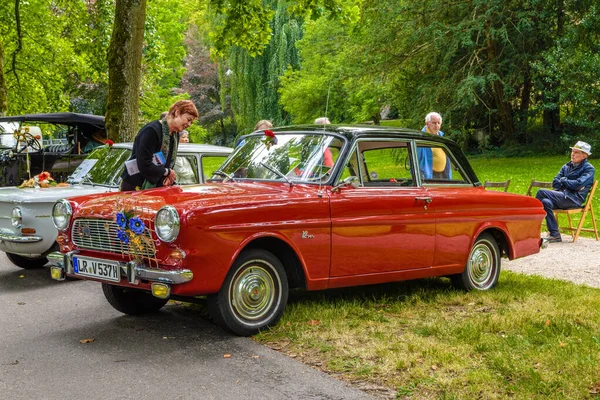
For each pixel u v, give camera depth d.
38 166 11.57
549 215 11.02
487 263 7.13
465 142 30.41
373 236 5.96
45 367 4.63
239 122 41.19
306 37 37.38
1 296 7.04
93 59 25.30
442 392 4.10
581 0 27.06
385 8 28.73
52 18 25.73
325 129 6.22
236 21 14.67
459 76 28.36
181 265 4.89
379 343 5.04
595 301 6.39
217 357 4.80
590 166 11.02
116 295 5.96
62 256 5.67
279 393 4.11
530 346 4.93
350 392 4.13
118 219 5.09
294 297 6.63
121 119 12.56
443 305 6.42
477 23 26.97
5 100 18.33
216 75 59.12
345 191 5.86
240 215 5.12
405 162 6.45
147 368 4.58
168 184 6.52
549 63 27.30
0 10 24.09
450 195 6.63
